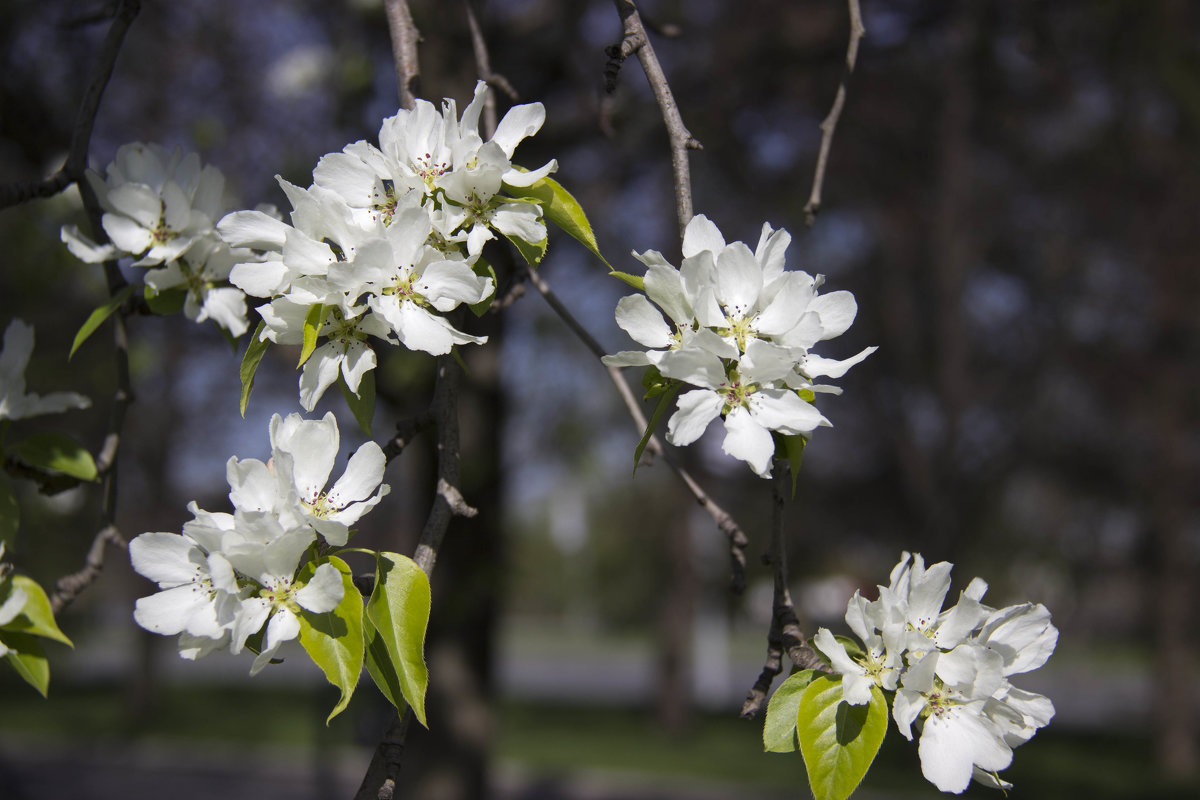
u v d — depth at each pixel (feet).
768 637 5.16
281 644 4.81
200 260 7.19
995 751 4.75
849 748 4.67
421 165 5.17
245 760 44.98
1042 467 43.34
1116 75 25.59
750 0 21.95
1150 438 44.62
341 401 18.57
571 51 19.60
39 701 63.98
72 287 18.49
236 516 4.58
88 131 7.36
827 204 32.73
